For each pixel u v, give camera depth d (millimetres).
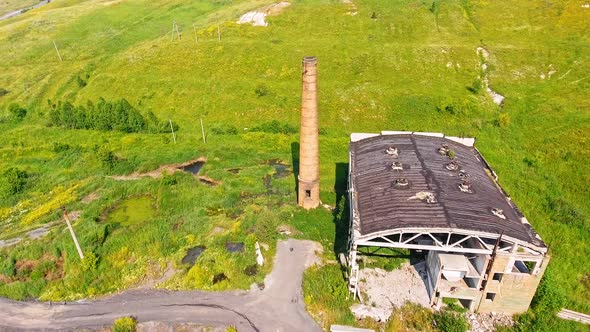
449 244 31922
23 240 40562
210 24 92125
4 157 57312
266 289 33500
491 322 30234
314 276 34312
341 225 39562
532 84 65562
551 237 38312
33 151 58781
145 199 47250
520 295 29750
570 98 60469
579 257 36344
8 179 49656
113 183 49625
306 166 39906
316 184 41219
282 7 94562
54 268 36719
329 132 59375
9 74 80688
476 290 29859
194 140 59719
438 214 30672
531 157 51000
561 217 40594
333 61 73438
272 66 73500
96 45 90875
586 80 63500
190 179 49688
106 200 46406
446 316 29453
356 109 62781
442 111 60906
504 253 28297
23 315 32281
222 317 31203
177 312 31766
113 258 37219
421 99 62844
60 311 32469
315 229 39562
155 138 60438
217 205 44438
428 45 75438
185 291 33719
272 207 43406
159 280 35000
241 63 74812
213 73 73438
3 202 47281
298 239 38656
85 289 34312
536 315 30375
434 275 31344
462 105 60469
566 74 66000
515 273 28922
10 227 43125
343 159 52438
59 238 40000
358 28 84688
